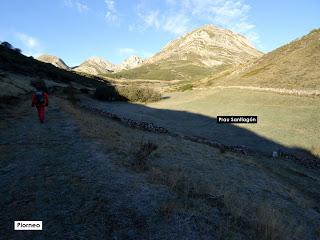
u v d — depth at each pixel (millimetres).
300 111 36344
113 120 31469
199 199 9641
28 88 42781
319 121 31969
